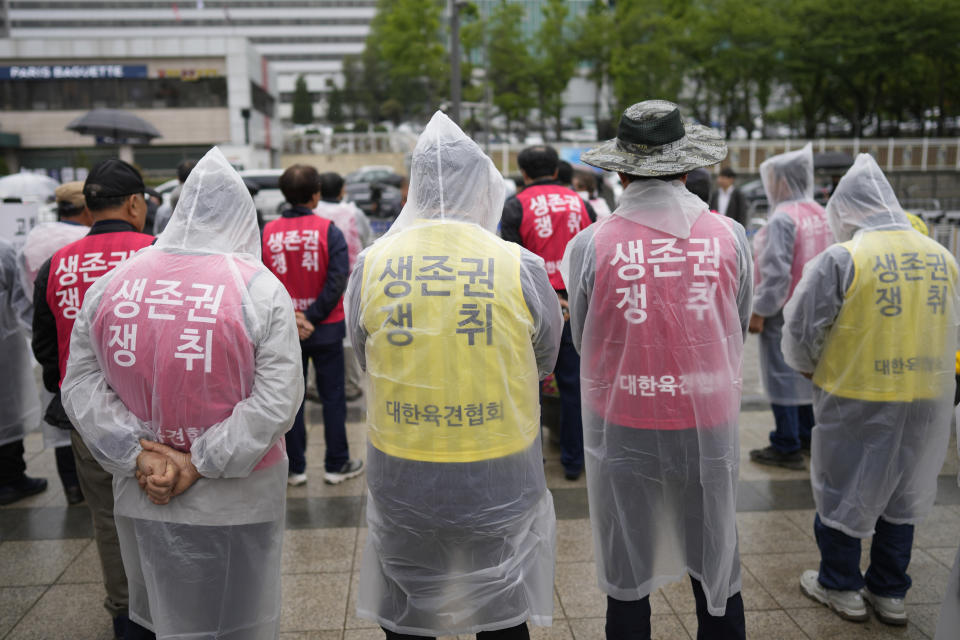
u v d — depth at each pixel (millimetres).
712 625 2453
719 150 2371
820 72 28344
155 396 2072
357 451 4816
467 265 2053
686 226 2326
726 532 2363
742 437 5027
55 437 3955
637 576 2441
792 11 28094
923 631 2885
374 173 24594
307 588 3207
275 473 2252
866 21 26578
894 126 35375
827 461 2947
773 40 27812
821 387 2961
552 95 34375
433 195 2109
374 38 44750
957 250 6262
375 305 2070
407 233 2127
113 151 32812
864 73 28766
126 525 2203
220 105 33000
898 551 2900
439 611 2123
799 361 3041
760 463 4543
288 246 4066
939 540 3572
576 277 2494
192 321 2061
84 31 78562
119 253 2732
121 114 16375
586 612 3027
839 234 3041
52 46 31828
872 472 2836
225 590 2180
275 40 83562
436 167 2109
